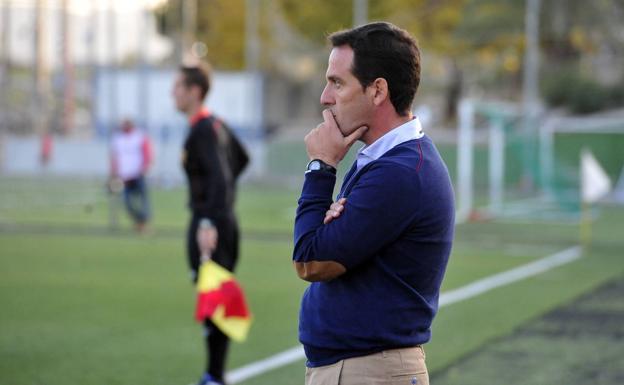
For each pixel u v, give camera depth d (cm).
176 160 7062
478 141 7131
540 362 1695
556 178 5447
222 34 10519
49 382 1527
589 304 2308
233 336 1406
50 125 7325
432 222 718
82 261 3005
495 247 3553
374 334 715
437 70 10794
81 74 7444
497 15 9350
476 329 1994
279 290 2495
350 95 726
